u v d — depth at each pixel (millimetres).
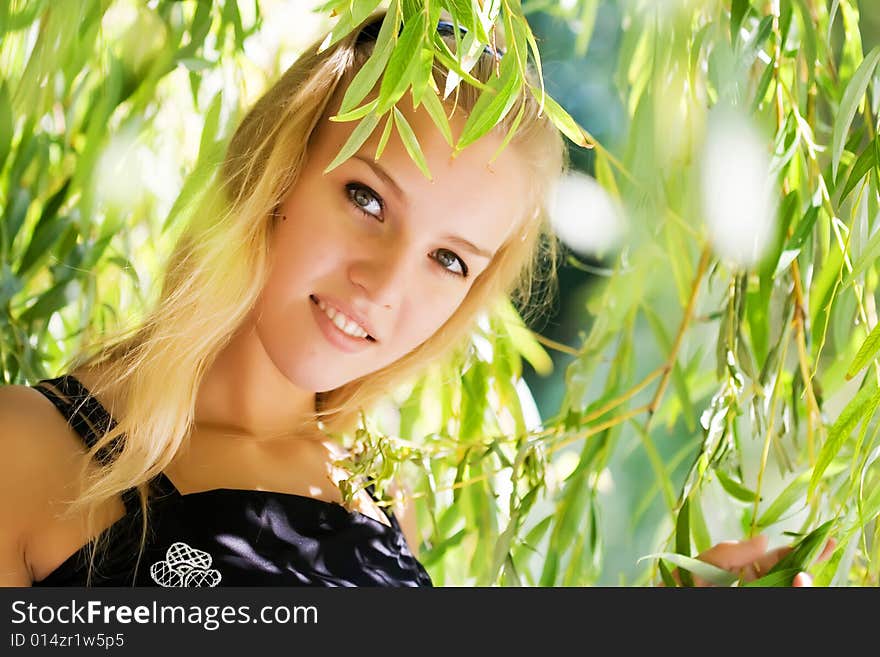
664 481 2758
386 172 1925
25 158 2637
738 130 2246
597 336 2850
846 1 2203
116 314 2752
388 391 2461
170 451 1922
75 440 1887
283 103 2061
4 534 1783
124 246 2818
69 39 2531
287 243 1985
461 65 1532
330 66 2033
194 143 2865
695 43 2355
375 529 2176
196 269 1981
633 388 2635
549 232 2635
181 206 2459
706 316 2650
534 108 2127
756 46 2152
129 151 2729
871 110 2016
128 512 1877
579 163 3094
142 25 2686
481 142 1981
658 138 2521
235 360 2119
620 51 2697
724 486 2400
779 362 2240
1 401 1858
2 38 2582
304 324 1990
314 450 2307
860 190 1929
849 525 1977
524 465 2500
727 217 2314
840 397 2836
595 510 2703
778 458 2467
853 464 1785
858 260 1825
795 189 2246
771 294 2348
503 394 2838
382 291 1943
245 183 2018
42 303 2684
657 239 2791
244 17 2887
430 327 2064
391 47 1466
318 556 2029
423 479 2438
